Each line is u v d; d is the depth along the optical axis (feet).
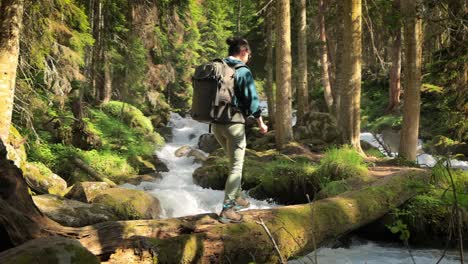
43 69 35.78
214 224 12.82
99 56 59.93
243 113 12.76
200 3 108.47
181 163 50.93
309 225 14.19
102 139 47.93
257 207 31.24
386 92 83.25
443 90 55.06
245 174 35.76
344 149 32.14
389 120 65.10
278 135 45.21
